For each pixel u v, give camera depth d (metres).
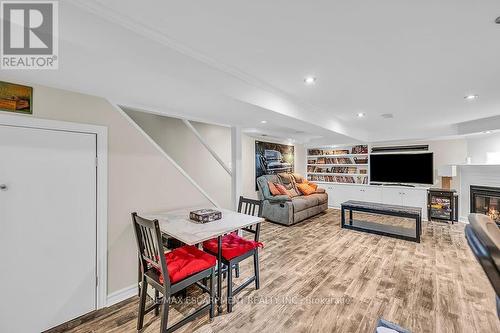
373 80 2.25
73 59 1.37
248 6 1.22
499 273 0.55
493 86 2.38
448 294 2.22
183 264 1.78
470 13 1.27
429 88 2.46
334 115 3.75
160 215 2.44
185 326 1.82
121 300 2.21
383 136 5.56
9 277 1.66
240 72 2.04
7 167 1.65
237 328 1.79
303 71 2.04
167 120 4.23
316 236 4.05
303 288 2.35
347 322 1.85
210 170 4.86
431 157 5.30
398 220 5.16
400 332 1.42
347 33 1.48
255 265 2.33
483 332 1.73
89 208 2.03
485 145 4.63
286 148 6.55
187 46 1.62
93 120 2.08
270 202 4.95
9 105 1.66
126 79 1.73
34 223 1.76
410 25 1.39
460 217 5.02
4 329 1.65
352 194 6.27
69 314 1.92
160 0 1.17
